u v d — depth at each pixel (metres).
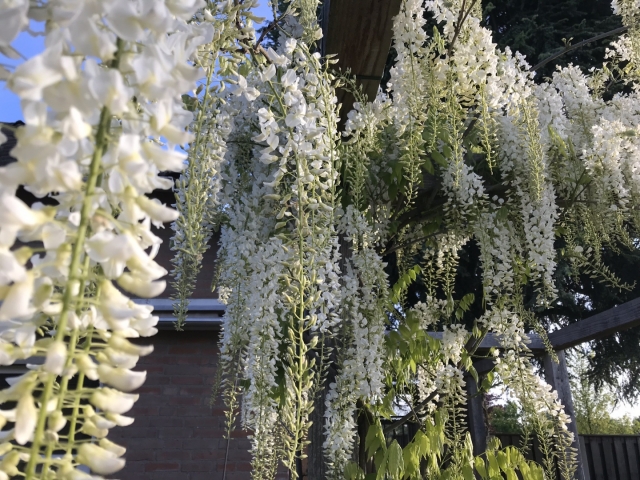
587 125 2.37
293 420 1.22
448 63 2.00
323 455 1.83
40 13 0.60
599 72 2.56
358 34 1.85
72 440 0.62
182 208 1.45
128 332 0.66
